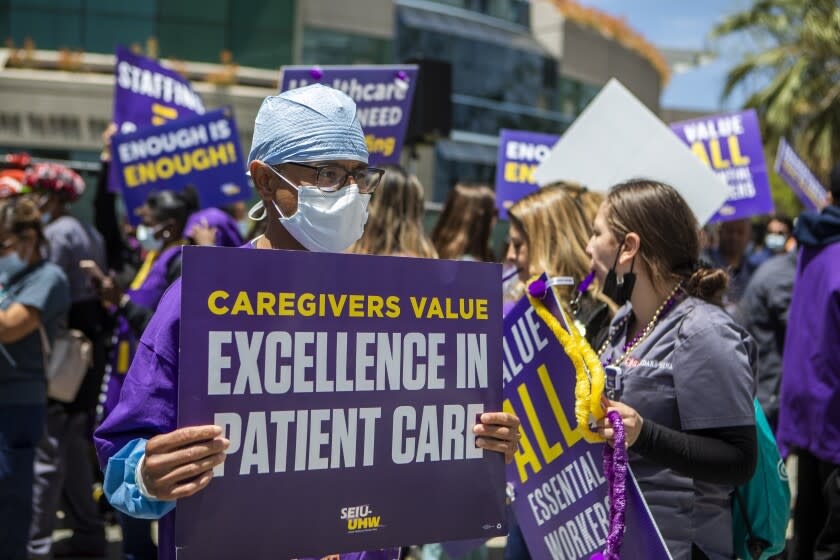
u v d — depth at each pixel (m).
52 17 16.27
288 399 1.76
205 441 1.66
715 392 2.37
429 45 20.72
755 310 5.68
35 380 4.39
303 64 17.67
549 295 2.42
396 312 1.88
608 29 25.28
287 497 1.75
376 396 1.84
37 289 4.29
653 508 2.46
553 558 2.52
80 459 5.52
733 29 16.98
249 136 16.47
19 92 15.30
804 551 4.16
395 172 3.61
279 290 1.76
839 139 16.08
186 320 1.68
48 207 5.71
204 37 16.92
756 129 5.50
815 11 16.27
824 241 4.01
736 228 6.28
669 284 2.58
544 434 2.50
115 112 6.22
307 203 1.88
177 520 1.66
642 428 2.28
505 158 5.82
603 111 3.92
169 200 4.77
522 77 22.59
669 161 3.73
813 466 4.14
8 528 4.30
